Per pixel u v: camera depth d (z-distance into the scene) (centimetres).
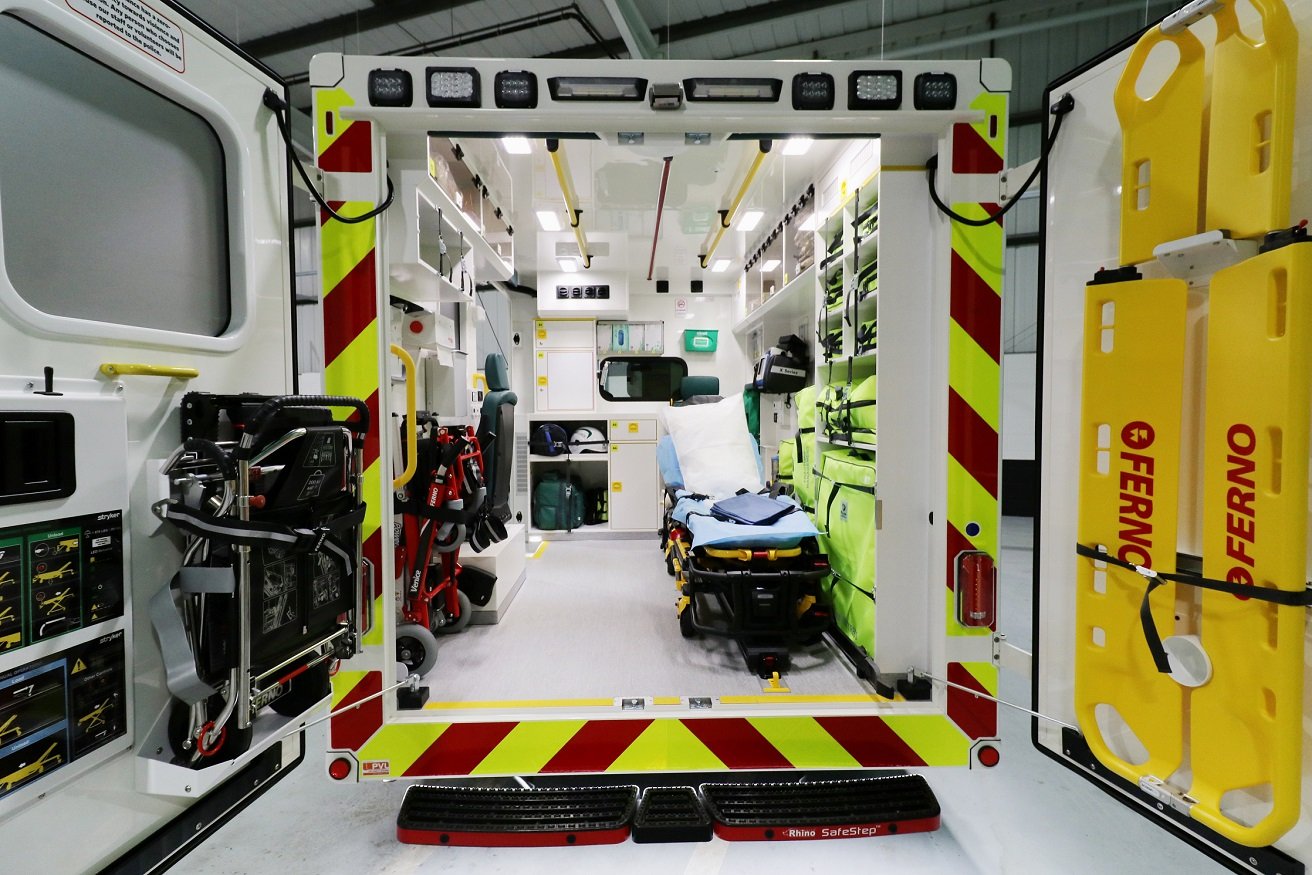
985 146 151
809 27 404
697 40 411
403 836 155
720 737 156
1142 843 158
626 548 455
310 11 365
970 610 158
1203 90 105
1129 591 118
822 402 271
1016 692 247
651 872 147
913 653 171
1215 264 103
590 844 155
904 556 170
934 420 164
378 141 144
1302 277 88
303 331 551
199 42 124
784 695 169
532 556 426
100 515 104
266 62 416
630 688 210
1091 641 127
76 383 102
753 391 451
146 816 114
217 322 134
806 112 143
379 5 363
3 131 93
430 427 236
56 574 97
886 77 143
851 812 161
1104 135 128
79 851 102
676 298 579
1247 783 99
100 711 105
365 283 144
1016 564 430
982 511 157
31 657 94
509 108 140
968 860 152
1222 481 101
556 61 140
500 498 278
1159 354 111
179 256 124
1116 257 126
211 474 122
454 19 379
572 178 311
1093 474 123
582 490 569
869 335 230
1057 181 139
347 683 149
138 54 111
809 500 304
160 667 117
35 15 95
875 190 236
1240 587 98
